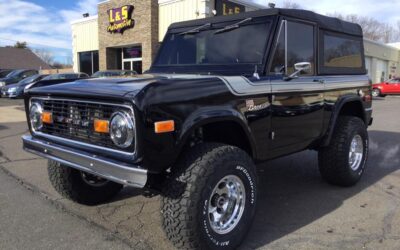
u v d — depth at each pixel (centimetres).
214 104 321
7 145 818
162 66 480
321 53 468
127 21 2030
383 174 587
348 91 514
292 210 439
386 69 4272
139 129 279
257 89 363
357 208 445
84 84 339
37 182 539
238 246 346
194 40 461
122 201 464
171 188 305
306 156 698
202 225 306
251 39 408
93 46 2392
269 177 570
